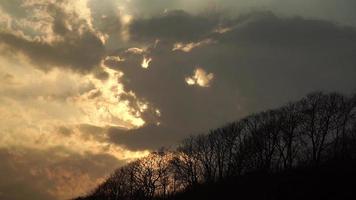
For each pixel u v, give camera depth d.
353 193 180.12
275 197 196.00
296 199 188.62
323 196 184.50
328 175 197.00
